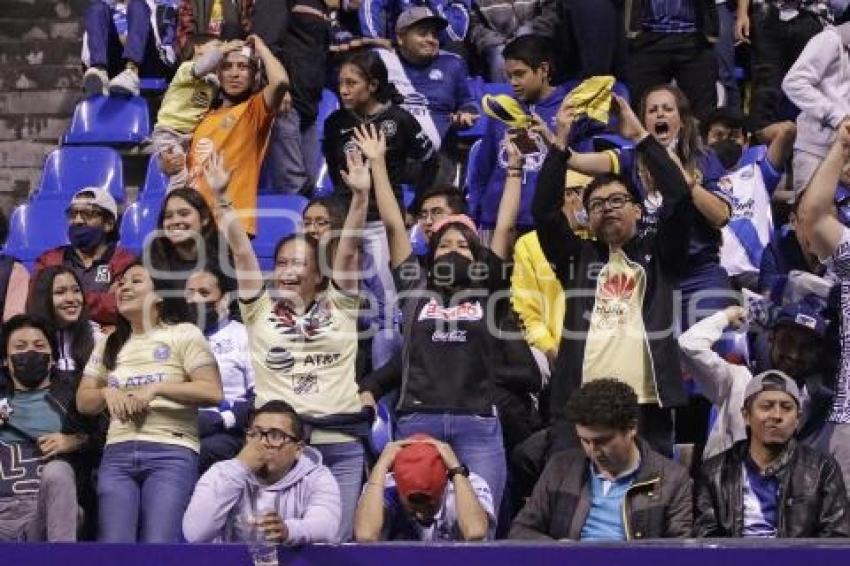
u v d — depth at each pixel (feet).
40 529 65.26
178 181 82.33
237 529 62.39
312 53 88.28
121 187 89.04
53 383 68.49
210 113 83.35
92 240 77.51
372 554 58.18
